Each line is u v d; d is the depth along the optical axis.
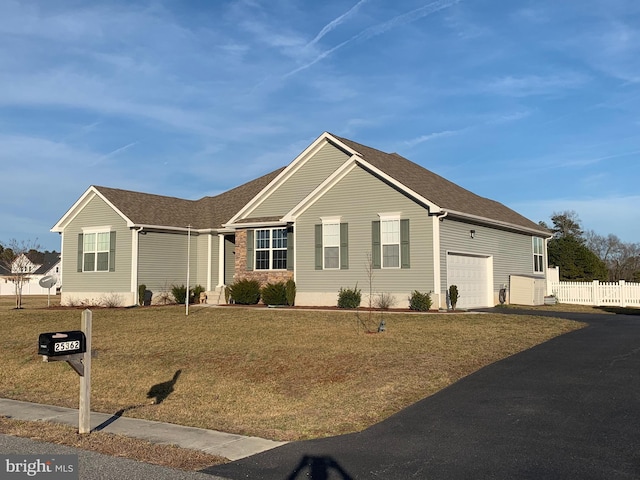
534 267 31.02
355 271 22.64
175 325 19.45
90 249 29.23
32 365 15.60
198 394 11.84
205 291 29.23
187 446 7.95
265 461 7.16
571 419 8.19
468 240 23.59
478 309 23.16
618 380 10.18
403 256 21.59
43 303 37.19
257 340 15.95
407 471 6.52
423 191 21.89
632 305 28.94
